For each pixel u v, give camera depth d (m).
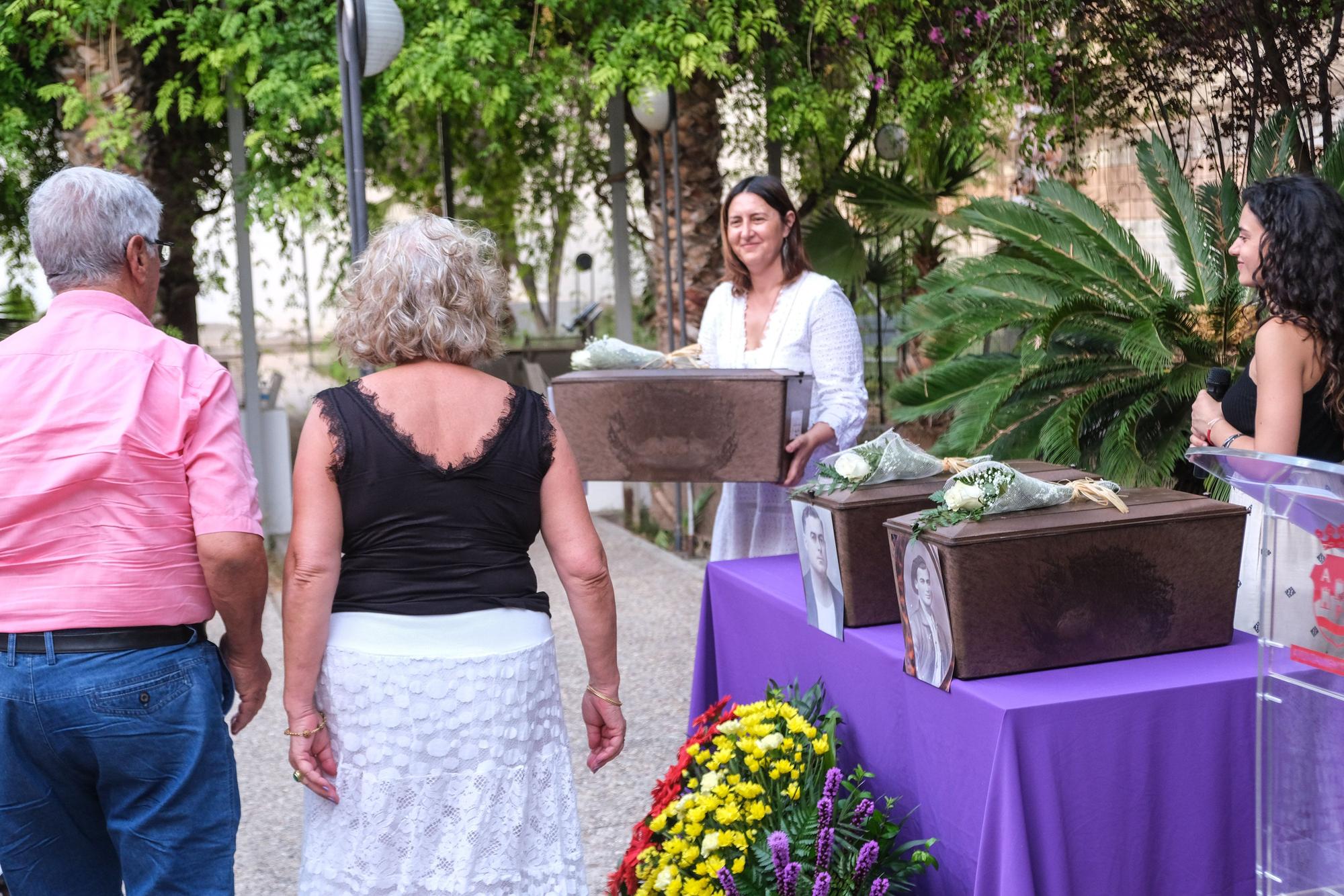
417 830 1.84
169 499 1.91
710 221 6.77
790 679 2.50
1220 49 5.38
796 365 3.21
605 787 3.50
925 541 1.91
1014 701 1.79
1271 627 1.65
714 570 2.87
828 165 7.27
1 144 6.15
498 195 8.61
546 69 6.21
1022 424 4.56
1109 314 4.51
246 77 6.20
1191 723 1.86
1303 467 1.47
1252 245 2.32
